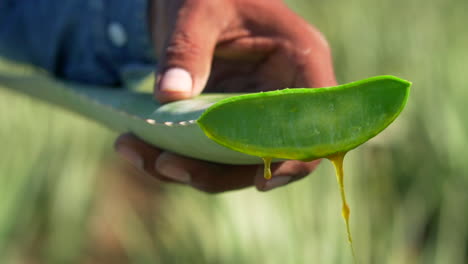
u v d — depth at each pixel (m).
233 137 0.33
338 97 0.32
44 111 1.13
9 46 0.60
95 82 0.57
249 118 0.33
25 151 1.08
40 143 1.11
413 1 1.28
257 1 0.49
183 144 0.40
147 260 0.98
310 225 0.83
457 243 0.95
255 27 0.49
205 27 0.46
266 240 0.84
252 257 0.84
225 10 0.48
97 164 1.19
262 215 0.85
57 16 0.57
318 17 1.35
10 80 0.55
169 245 0.95
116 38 0.56
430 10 1.27
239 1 0.48
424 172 1.02
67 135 1.15
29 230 1.10
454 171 1.02
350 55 1.26
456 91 1.12
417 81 1.14
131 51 0.56
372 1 1.32
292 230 0.83
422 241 0.97
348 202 0.85
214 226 0.90
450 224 0.96
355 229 0.84
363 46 1.26
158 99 0.42
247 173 0.47
